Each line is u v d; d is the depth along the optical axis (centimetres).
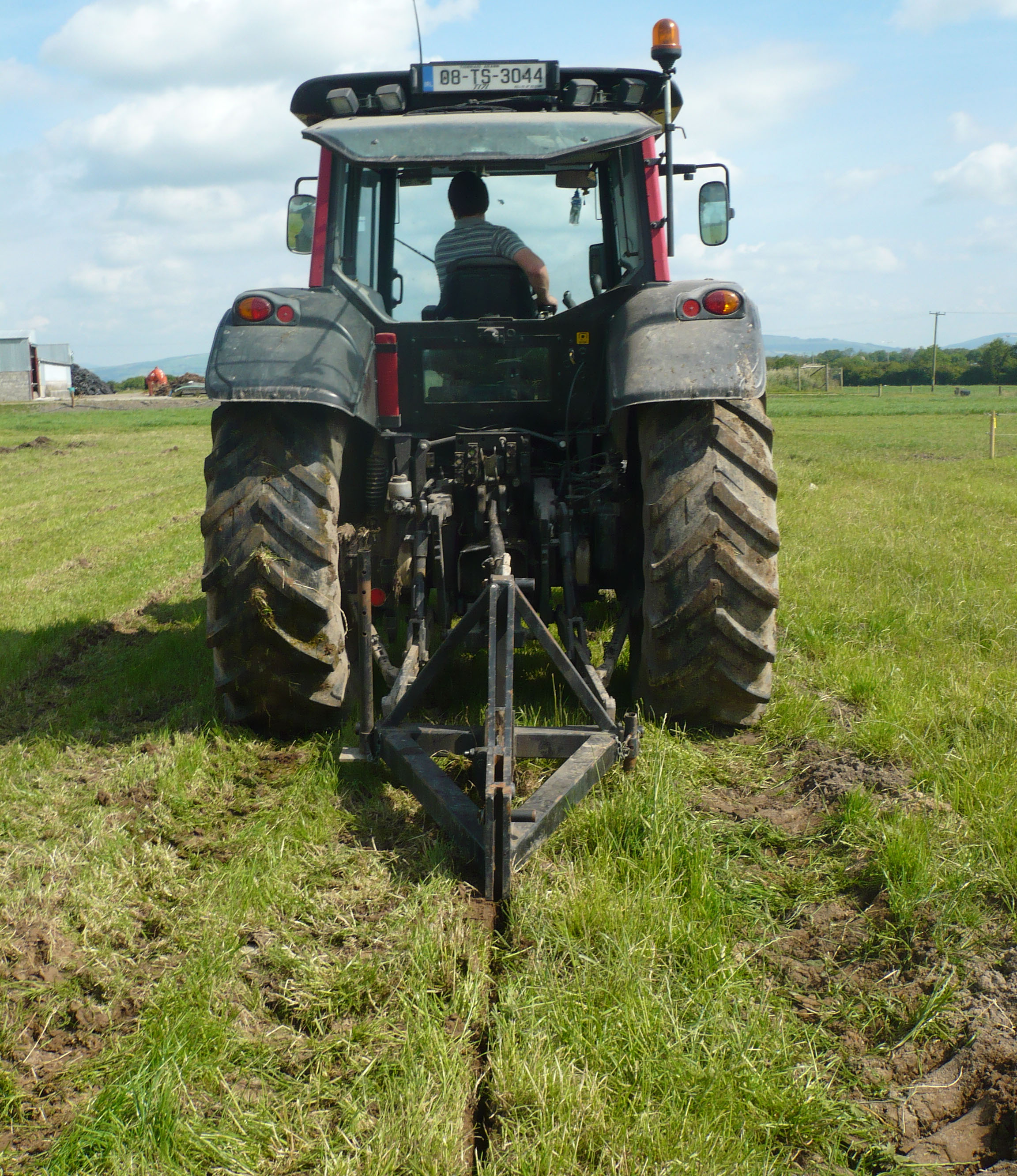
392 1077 215
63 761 394
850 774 362
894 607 592
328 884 291
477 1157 196
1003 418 4009
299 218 464
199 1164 197
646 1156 195
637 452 439
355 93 456
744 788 363
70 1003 244
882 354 14588
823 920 281
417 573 396
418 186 459
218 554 378
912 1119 213
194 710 441
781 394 8156
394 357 409
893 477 1502
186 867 304
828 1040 234
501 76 438
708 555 374
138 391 8275
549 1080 208
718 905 276
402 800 345
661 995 238
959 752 376
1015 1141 205
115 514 1225
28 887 291
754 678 388
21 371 5997
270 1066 222
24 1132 206
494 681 296
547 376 439
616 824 316
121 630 636
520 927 264
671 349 372
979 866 292
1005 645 522
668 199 403
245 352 377
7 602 718
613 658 405
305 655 377
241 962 256
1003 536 873
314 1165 196
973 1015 236
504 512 419
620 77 458
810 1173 199
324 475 382
